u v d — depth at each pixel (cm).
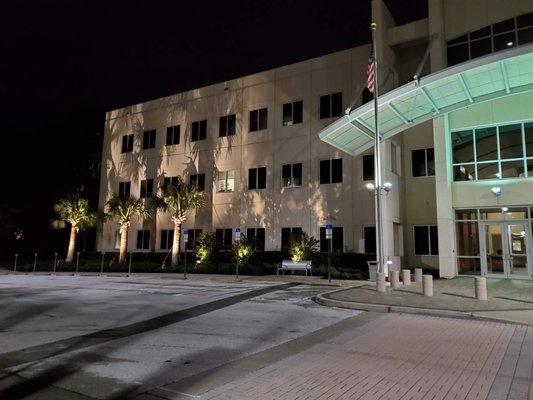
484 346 798
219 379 595
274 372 627
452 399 517
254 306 1335
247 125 3225
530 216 2055
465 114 2247
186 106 3591
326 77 2930
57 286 2098
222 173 3288
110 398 522
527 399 518
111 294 1702
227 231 3191
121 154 3944
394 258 2303
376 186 1798
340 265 2570
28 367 661
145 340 856
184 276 2498
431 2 2439
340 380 589
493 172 2164
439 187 2214
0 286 2119
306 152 2925
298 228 2889
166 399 518
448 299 1370
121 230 3453
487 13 2309
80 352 757
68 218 3834
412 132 2683
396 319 1104
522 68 1680
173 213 3375
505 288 1666
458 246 2214
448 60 2417
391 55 2705
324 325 1019
